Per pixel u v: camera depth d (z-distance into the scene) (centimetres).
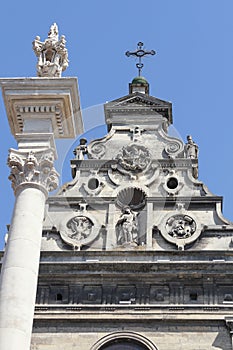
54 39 2747
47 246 4084
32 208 2330
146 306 3766
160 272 3878
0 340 2042
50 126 2516
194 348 3631
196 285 3847
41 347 3656
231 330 3672
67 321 3741
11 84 2531
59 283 3884
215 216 4175
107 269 3906
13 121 2548
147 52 5381
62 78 2539
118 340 3678
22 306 2117
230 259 3941
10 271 2180
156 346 3644
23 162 2420
